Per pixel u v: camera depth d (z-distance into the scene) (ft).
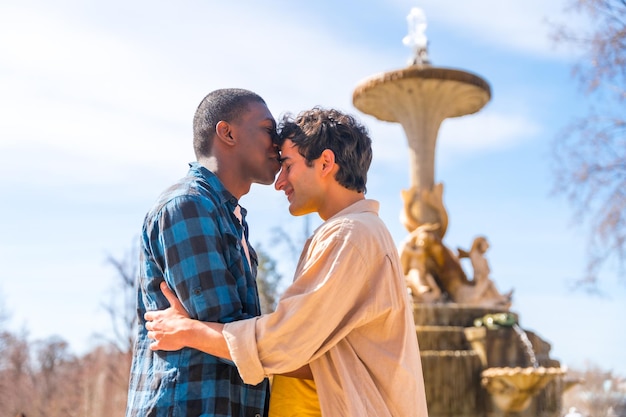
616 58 49.65
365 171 10.11
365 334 9.16
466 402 39.88
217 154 10.43
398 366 9.06
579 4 49.44
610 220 50.75
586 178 51.42
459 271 46.03
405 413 9.09
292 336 8.72
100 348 93.20
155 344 9.27
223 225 9.80
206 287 9.20
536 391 39.19
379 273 9.19
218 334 8.96
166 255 9.42
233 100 10.44
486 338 40.83
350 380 8.87
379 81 49.60
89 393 90.74
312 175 9.91
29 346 114.62
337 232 9.12
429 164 49.47
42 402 102.12
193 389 9.11
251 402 9.73
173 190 9.84
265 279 60.75
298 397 9.39
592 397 106.73
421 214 48.16
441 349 41.24
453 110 50.80
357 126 10.06
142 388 9.47
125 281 58.95
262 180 10.66
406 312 9.35
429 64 51.31
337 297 8.86
